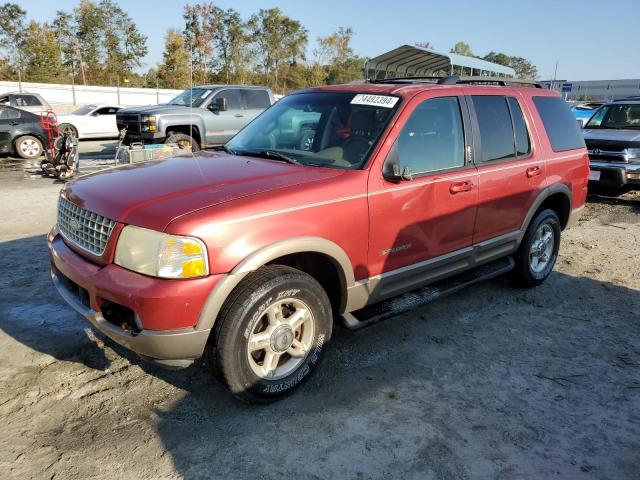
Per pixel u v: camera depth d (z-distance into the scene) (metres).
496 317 4.62
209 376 3.49
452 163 4.02
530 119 4.86
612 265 6.17
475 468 2.75
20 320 4.18
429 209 3.79
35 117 14.52
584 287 5.43
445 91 4.05
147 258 2.70
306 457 2.77
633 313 4.82
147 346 2.72
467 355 3.93
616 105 10.95
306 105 4.23
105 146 17.88
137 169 3.55
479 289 5.27
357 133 3.69
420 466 2.74
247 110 13.26
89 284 2.86
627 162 9.37
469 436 2.99
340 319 3.55
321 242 3.13
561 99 5.46
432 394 3.40
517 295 5.14
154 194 2.96
